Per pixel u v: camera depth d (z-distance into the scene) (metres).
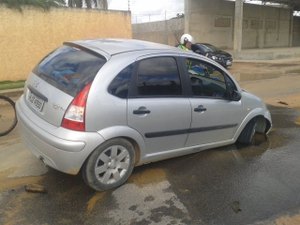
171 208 3.84
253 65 22.16
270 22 42.69
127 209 3.78
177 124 4.48
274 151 5.60
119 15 18.39
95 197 3.98
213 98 4.94
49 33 15.62
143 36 38.44
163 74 4.34
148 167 4.79
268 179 4.62
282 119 7.59
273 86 12.45
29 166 4.75
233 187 4.37
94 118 3.73
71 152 3.66
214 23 35.16
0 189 4.11
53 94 3.90
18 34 14.55
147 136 4.24
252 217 3.74
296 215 3.80
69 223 3.50
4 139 5.96
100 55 4.05
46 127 3.84
